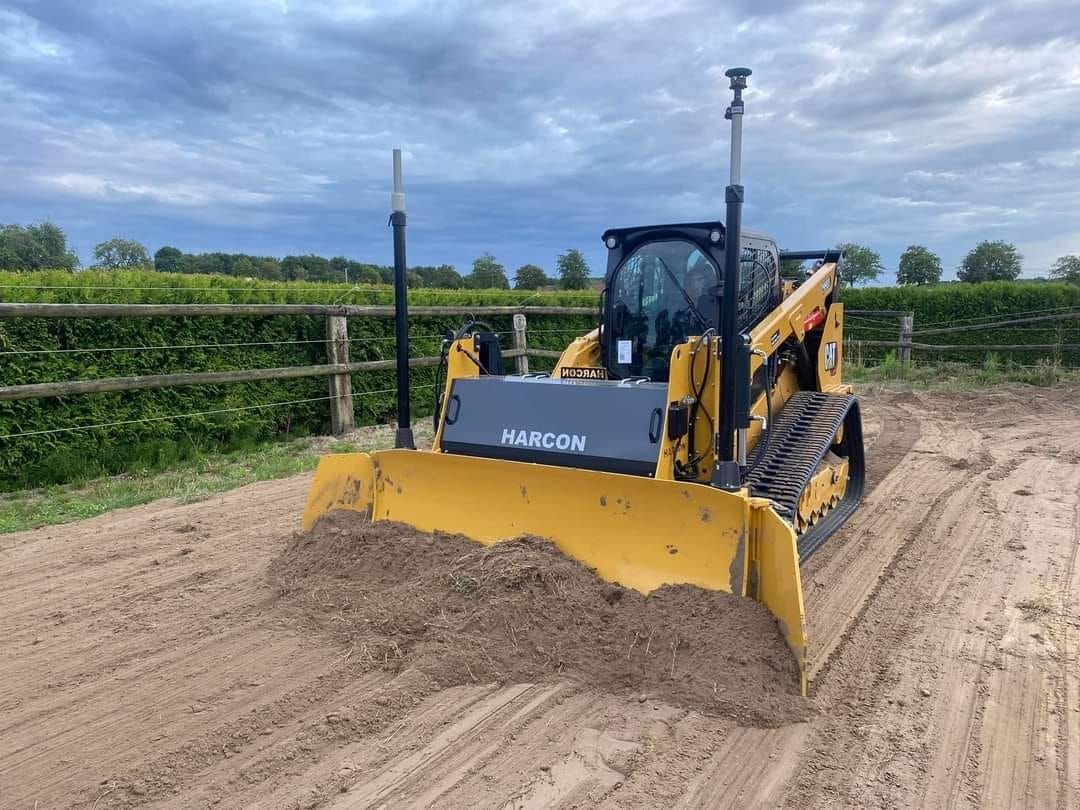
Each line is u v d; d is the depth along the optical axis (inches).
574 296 618.2
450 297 519.2
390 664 150.6
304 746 125.3
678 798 112.7
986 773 120.1
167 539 236.4
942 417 464.8
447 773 118.1
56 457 304.8
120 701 140.3
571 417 179.8
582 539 168.7
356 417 442.9
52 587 197.2
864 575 206.2
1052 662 156.9
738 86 152.3
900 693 144.6
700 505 155.0
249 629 168.9
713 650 142.2
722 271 201.5
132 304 341.7
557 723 131.3
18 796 114.0
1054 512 261.1
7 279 321.4
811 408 237.6
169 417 343.0
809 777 118.2
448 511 187.3
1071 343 678.5
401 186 197.9
